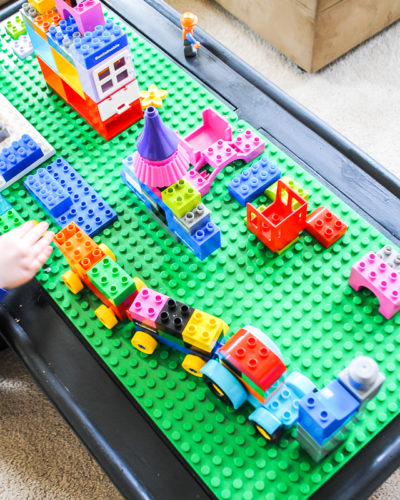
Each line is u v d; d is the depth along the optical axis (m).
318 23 1.72
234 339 1.00
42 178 1.33
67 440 1.41
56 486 1.36
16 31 1.61
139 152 1.13
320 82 1.94
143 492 1.02
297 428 0.96
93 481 1.36
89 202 1.31
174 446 1.05
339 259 1.21
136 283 1.18
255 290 1.19
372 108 1.88
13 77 1.56
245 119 1.42
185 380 1.10
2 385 1.48
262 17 1.90
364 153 1.34
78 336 1.18
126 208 1.31
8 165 1.35
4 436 1.42
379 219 1.26
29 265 1.08
